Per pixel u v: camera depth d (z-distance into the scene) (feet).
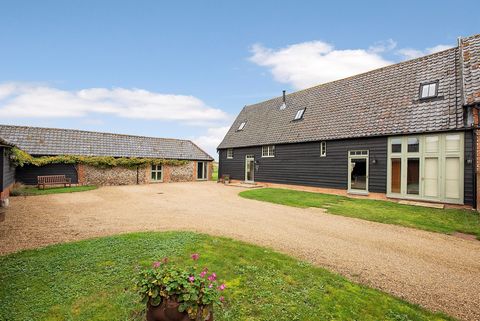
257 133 81.56
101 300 13.69
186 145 103.35
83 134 84.12
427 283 17.30
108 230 27.55
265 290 15.21
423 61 51.47
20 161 55.98
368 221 33.96
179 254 19.90
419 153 44.34
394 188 47.44
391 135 47.44
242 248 21.77
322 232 28.58
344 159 55.16
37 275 16.37
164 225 30.01
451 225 31.94
